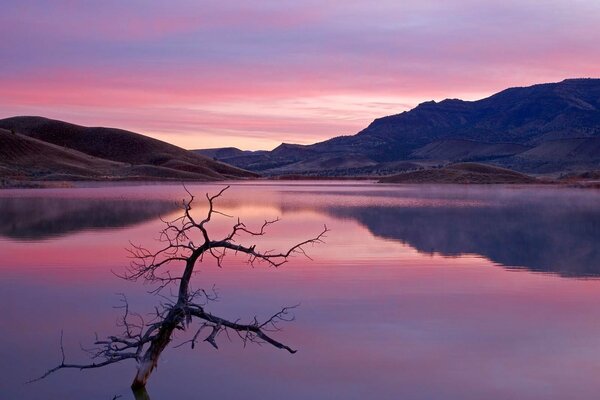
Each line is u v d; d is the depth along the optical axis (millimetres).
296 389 8172
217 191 70125
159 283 14562
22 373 8789
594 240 22938
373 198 53875
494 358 9367
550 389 8266
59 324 11062
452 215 34688
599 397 8008
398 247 20844
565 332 10602
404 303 12570
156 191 66938
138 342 8469
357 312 11922
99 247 20438
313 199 52156
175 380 8531
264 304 12539
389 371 8844
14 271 15969
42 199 48625
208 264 17219
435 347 9852
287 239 23141
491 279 15148
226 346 9906
